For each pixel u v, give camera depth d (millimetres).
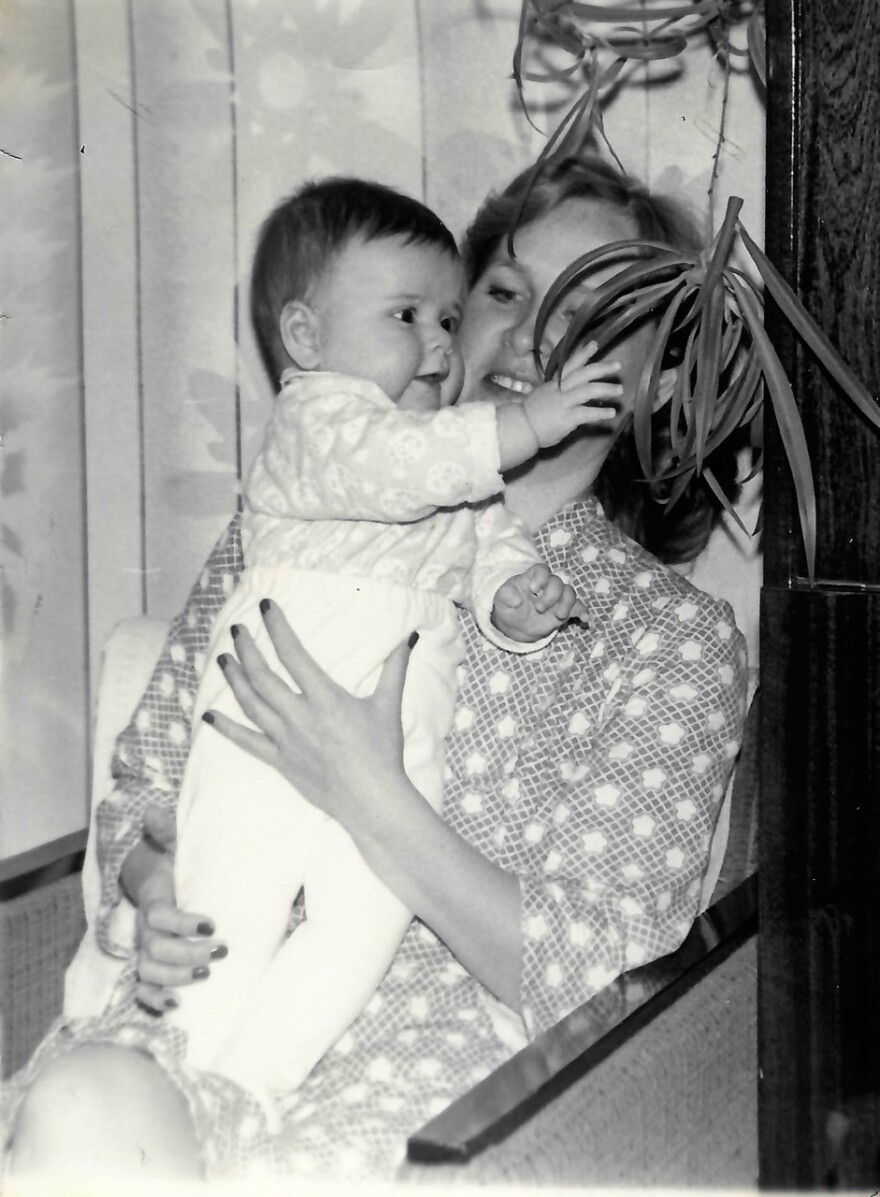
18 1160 890
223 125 1415
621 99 1291
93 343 1471
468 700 1141
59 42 1445
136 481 1476
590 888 1021
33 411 1493
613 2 1286
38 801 1545
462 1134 772
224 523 1454
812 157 903
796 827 961
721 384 1215
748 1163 1041
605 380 1212
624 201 1248
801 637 942
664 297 1191
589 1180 842
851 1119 969
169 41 1425
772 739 961
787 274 917
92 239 1458
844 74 885
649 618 1135
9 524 1512
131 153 1441
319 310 1165
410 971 1066
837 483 924
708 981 999
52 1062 915
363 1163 924
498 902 990
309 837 1018
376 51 1370
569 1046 870
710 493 1271
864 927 947
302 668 1017
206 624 1194
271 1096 962
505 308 1252
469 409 1034
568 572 1194
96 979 1161
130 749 1174
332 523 1093
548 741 1112
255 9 1399
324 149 1391
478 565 1144
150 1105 884
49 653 1519
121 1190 871
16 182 1468
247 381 1429
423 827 992
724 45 1203
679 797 1044
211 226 1424
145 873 1101
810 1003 970
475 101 1338
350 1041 1032
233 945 999
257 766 1043
